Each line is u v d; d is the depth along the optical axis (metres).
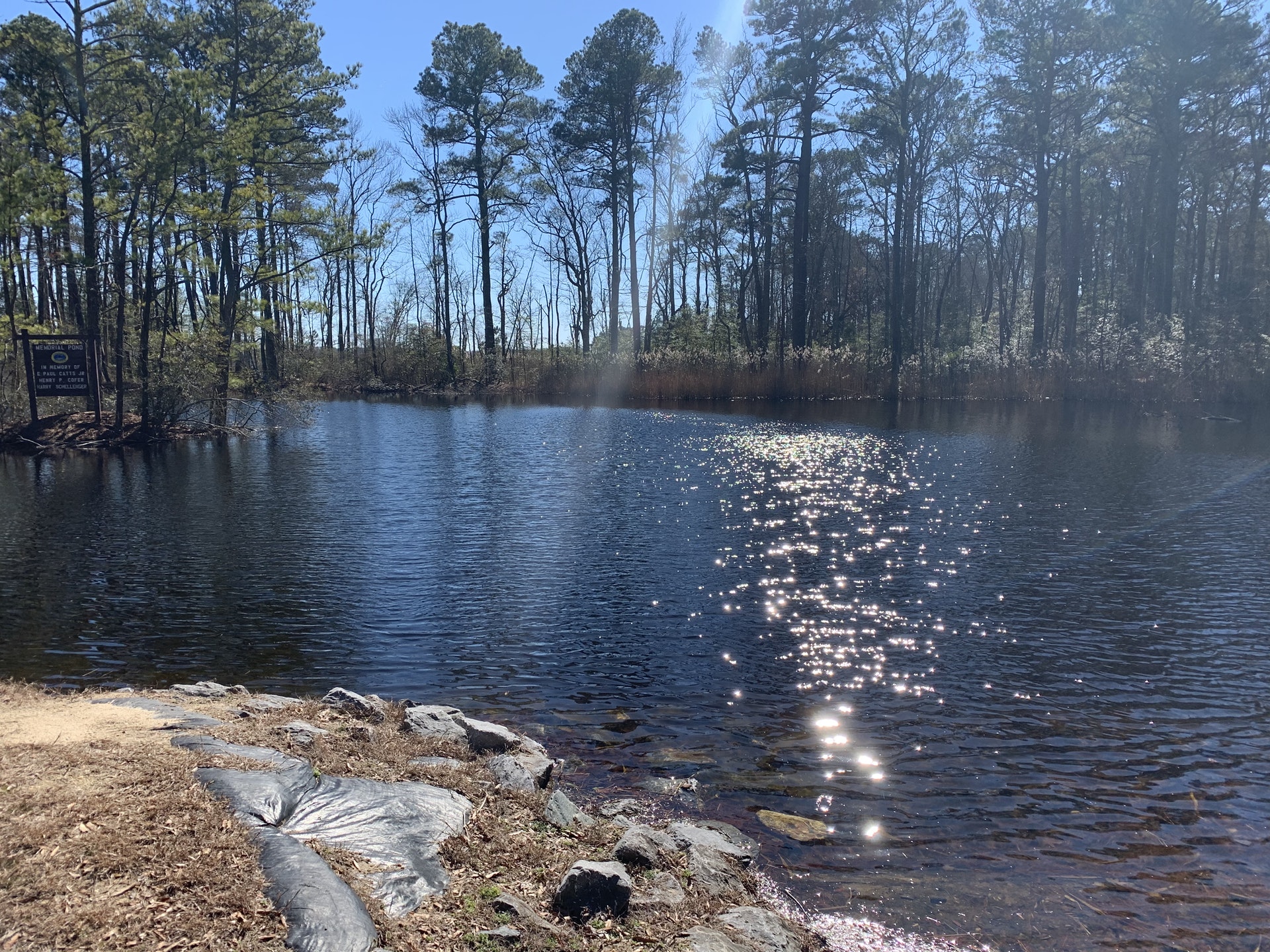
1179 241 56.22
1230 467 18.14
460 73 46.19
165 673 7.22
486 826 4.38
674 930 3.64
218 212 24.16
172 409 24.62
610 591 9.67
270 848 3.63
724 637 8.22
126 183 25.17
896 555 11.25
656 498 15.24
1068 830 4.82
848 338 56.75
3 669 7.23
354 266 58.41
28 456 20.98
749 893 4.18
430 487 16.55
